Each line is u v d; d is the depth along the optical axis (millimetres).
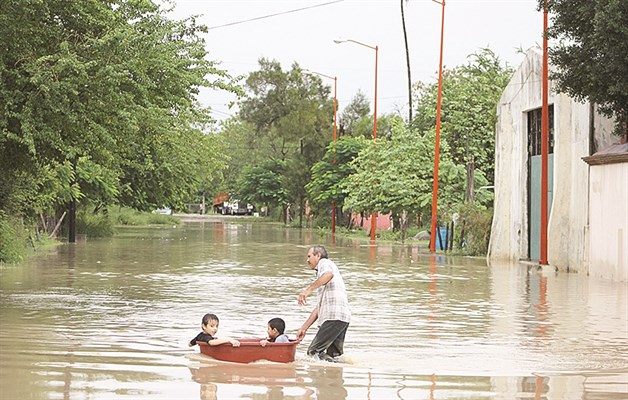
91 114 20438
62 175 36969
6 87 20109
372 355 13938
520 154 40031
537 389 11406
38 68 19469
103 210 59812
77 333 15727
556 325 18031
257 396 10734
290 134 109750
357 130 106000
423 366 13039
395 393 11047
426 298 23000
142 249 43188
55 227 51219
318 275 13562
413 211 52938
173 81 23641
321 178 74938
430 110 59625
